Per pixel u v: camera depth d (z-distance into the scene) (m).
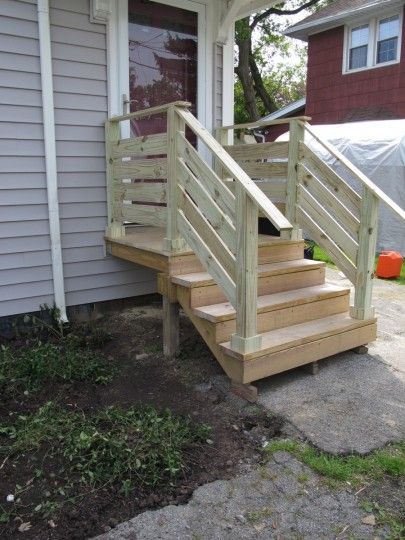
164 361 3.54
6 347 3.73
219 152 2.87
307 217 3.95
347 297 3.81
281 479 2.24
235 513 2.03
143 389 3.16
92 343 3.88
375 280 6.53
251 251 2.75
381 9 12.40
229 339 3.08
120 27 4.23
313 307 3.57
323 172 3.76
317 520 1.99
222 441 2.54
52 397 3.03
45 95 3.87
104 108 4.26
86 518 2.00
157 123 4.72
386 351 3.74
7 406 2.91
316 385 3.12
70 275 4.30
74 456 2.38
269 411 2.80
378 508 2.06
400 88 12.40
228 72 5.00
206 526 1.96
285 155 4.09
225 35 4.89
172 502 2.09
